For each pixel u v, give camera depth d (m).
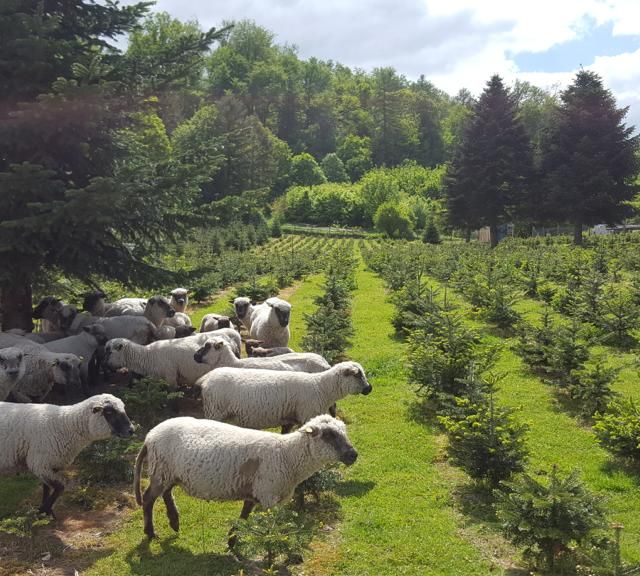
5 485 7.48
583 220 44.28
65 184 11.14
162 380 9.41
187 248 32.53
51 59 10.74
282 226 70.62
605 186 42.78
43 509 6.64
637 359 12.66
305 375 8.14
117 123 12.06
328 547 6.22
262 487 5.85
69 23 11.98
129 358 10.03
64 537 6.34
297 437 5.91
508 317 16.20
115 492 7.34
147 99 12.31
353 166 116.62
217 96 102.75
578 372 10.58
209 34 12.14
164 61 12.08
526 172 48.34
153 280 11.60
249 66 114.75
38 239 10.01
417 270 26.88
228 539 6.05
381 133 127.56
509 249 36.97
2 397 8.48
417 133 130.25
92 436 6.64
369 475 7.99
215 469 5.82
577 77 46.94
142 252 12.19
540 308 19.27
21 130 10.12
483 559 6.04
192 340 10.30
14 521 6.04
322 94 126.69
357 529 6.59
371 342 15.88
